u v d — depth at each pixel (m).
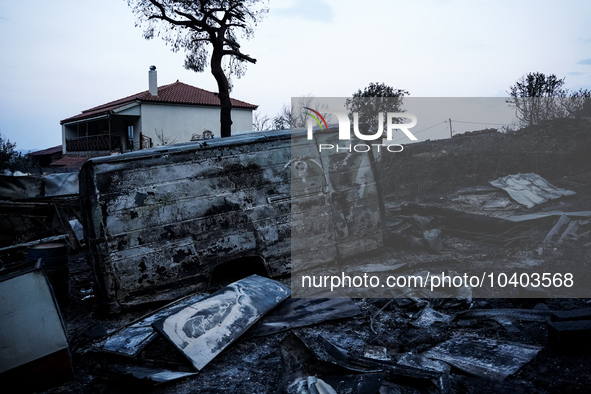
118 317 4.98
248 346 4.02
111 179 5.10
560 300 4.61
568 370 3.05
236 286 4.64
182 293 5.26
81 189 5.49
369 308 4.82
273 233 5.82
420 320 4.32
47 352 3.39
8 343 3.26
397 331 4.16
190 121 27.11
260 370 3.54
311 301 4.83
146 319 4.51
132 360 3.81
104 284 4.98
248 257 5.73
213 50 18.25
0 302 3.29
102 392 3.29
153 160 5.32
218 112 28.11
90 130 31.81
